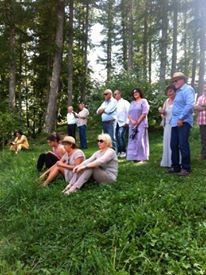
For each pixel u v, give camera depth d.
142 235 2.60
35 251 2.66
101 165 4.00
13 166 6.22
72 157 4.30
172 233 2.59
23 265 2.50
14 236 3.05
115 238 2.58
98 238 2.65
